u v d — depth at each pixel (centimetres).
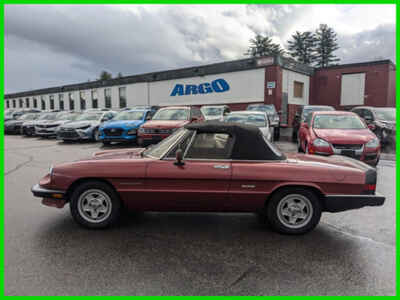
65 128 1378
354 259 301
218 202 359
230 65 2327
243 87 2275
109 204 368
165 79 2778
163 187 357
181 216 427
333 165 368
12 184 612
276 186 350
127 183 359
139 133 1000
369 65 2366
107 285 253
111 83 3306
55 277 264
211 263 291
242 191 353
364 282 260
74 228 377
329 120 829
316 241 344
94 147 1209
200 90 2534
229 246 329
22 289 247
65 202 373
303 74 2470
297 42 6244
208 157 361
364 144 687
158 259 298
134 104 3103
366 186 350
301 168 355
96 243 334
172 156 364
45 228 376
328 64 6203
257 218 420
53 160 910
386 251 319
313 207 355
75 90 3762
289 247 328
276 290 248
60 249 318
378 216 429
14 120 2098
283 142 1327
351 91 2477
